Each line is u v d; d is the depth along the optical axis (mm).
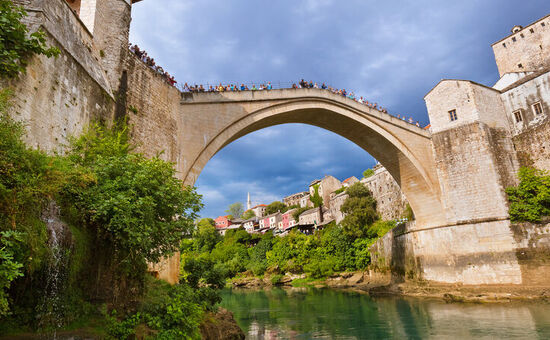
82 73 12188
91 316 7695
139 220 8125
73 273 7266
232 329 13445
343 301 28781
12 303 6320
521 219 25812
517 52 37469
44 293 6582
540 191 25484
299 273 55594
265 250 64812
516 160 28953
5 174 6066
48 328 6598
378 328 17797
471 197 28391
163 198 9242
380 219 53344
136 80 16125
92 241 8133
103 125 13398
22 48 8844
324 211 73625
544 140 27812
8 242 5199
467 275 27141
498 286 25344
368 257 44719
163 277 14992
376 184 57969
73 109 11430
